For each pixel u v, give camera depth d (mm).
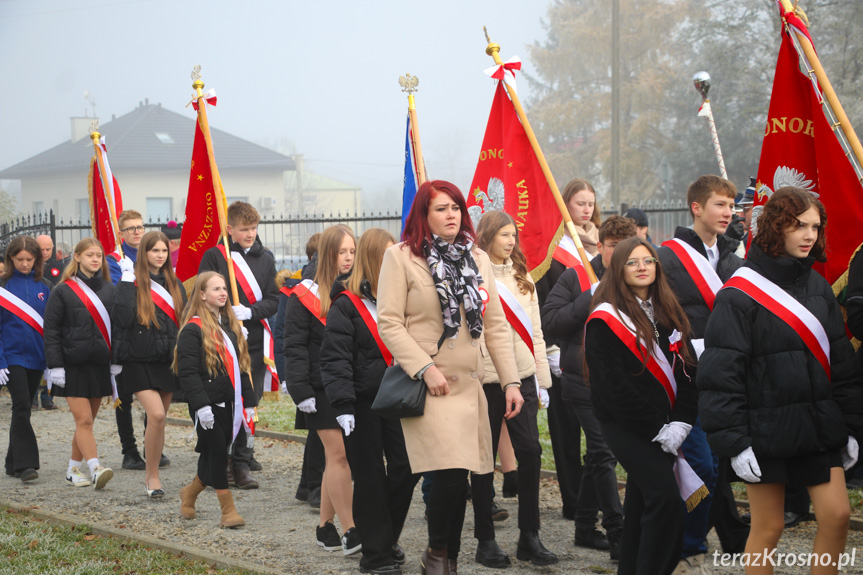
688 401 4266
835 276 4684
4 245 15680
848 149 4672
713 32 33344
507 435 6305
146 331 7195
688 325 4324
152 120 57281
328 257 5691
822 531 3859
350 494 5520
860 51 27281
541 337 5641
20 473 7875
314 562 5402
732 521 5156
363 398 5070
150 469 7195
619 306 4246
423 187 4633
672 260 4977
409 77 7508
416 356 4441
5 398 13250
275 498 7203
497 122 6863
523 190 6535
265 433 9969
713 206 4957
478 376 4605
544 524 6105
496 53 6703
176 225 12078
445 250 4613
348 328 5062
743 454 3812
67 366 7492
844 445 3883
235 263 8289
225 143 55719
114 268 8789
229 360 6328
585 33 41281
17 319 7867
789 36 4945
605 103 39594
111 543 5746
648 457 4160
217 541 5895
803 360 3820
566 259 6305
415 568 5266
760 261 3930
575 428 6035
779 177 4984
